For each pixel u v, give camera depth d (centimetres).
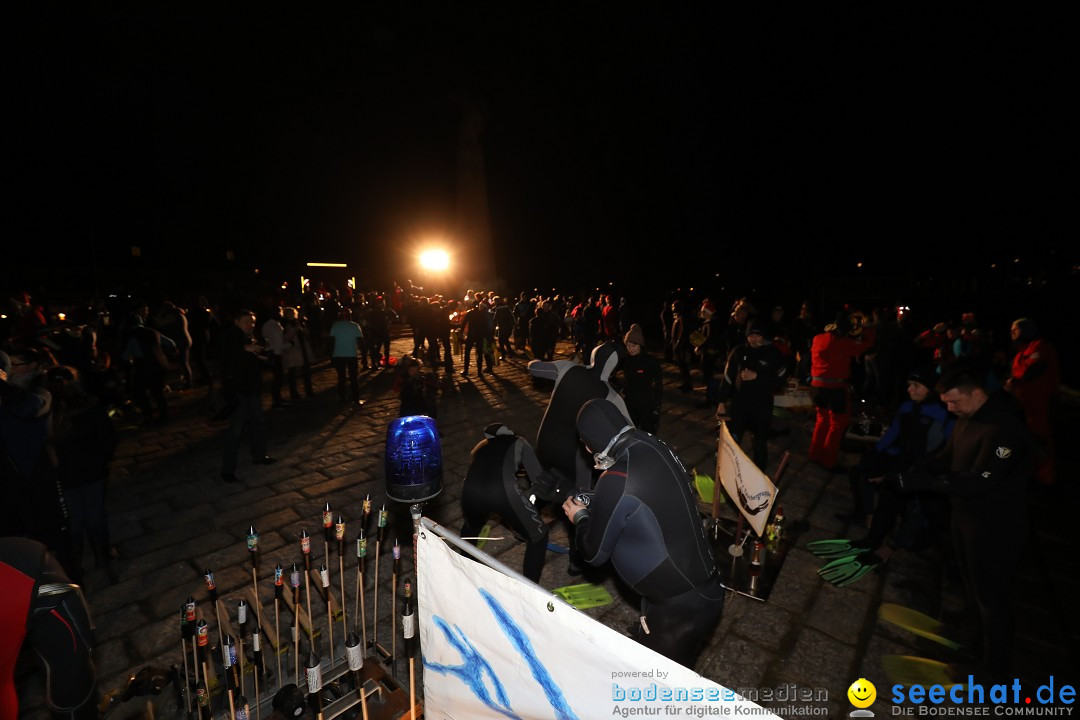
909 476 297
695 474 600
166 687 269
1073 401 929
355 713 228
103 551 407
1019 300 2300
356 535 453
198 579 393
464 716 148
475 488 320
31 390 306
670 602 213
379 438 727
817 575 401
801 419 810
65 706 169
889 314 920
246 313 575
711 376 892
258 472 603
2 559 156
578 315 1534
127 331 905
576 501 233
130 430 765
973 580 292
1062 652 328
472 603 140
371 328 1220
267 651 304
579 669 118
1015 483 275
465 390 1011
